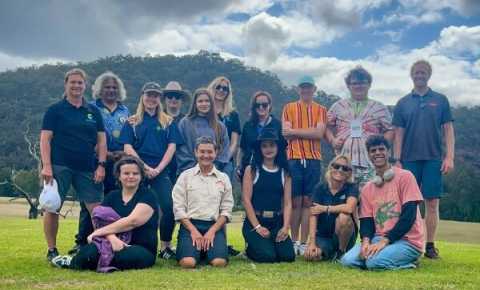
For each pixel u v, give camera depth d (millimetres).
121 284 5090
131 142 7344
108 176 7203
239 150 8516
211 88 8453
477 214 49375
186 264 6270
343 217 7059
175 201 6777
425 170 7879
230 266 6473
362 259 6414
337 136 8414
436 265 6809
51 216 6594
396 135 8156
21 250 7590
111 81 7766
